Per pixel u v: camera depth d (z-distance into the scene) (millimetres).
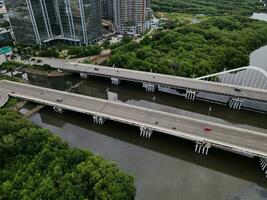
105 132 134000
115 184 83750
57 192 81500
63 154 97688
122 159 115250
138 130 134375
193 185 101875
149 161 114438
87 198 81625
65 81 194250
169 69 184125
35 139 103375
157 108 162875
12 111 127375
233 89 160750
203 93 172625
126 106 144250
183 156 117562
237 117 152875
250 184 103000
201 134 118625
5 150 98000
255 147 109750
